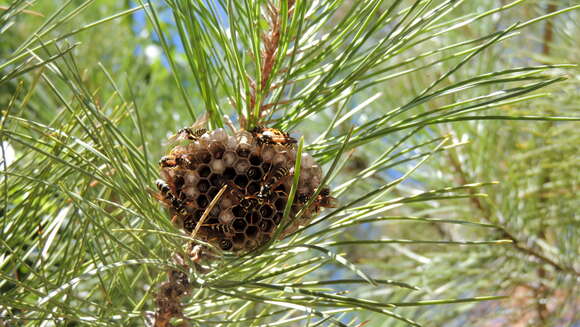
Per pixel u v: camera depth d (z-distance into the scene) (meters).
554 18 0.65
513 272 0.63
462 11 0.66
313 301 0.32
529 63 0.67
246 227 0.34
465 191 0.62
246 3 0.35
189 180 0.34
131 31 0.75
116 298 0.40
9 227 0.37
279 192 0.34
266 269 0.38
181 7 0.34
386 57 0.36
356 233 0.79
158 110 0.64
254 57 0.37
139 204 0.34
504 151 0.65
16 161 0.38
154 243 0.42
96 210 0.33
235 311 0.40
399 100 0.66
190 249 0.36
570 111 0.60
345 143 0.29
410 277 0.66
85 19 0.70
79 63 0.65
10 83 0.57
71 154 0.36
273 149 0.34
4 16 0.38
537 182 0.63
